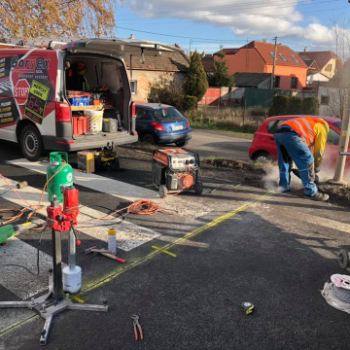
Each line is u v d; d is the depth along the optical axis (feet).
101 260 13.78
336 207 20.47
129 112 28.81
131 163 28.81
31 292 11.55
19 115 26.50
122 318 10.57
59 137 24.18
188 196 21.50
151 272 13.06
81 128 25.79
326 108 78.38
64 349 9.31
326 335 10.19
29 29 48.42
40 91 24.73
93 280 12.41
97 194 21.16
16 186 21.63
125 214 18.17
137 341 9.68
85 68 30.40
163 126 35.76
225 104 109.70
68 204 10.55
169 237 15.92
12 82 26.53
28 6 47.91
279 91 106.93
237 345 9.68
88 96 27.02
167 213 18.66
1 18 46.50
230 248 15.11
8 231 14.80
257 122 65.36
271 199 21.43
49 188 17.34
